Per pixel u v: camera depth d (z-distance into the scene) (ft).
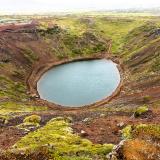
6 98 288.71
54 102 307.78
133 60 419.74
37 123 144.05
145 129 87.81
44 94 332.19
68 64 474.49
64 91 339.57
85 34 567.59
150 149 73.92
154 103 206.69
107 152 77.30
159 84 278.67
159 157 72.08
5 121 165.48
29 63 423.64
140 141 77.61
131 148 73.20
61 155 75.31
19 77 368.68
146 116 136.98
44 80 385.29
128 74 378.94
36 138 99.91
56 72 424.05
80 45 536.42
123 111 170.71
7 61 386.52
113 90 334.44
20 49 442.91
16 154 75.77
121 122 124.88
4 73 357.00
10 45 436.35
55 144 85.30
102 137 103.86
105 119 138.10
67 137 97.50
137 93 281.33
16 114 197.16
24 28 519.60
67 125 123.75
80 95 325.01
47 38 515.91
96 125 126.00
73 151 77.41
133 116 140.36
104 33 610.65
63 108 291.17
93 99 311.06
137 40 522.47
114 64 459.73
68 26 603.26
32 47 467.93
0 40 433.07
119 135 105.09
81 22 650.02
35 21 606.14
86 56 514.68
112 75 395.55
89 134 109.70
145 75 331.77
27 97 318.04
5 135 121.08
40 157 73.82
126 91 313.53
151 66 347.15
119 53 506.89
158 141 80.74
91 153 77.10
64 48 516.32
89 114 175.11
